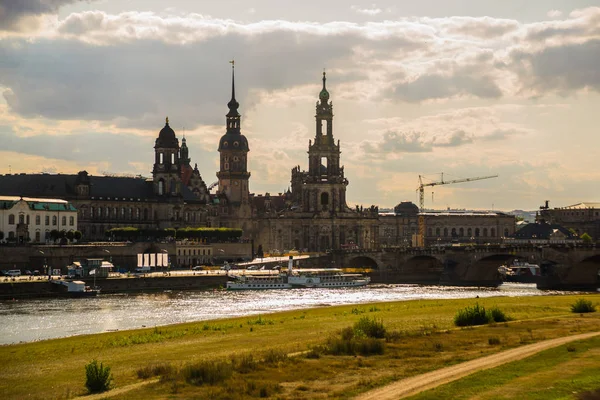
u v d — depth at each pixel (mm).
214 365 80062
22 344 117188
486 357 81938
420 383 70750
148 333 123688
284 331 116312
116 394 72312
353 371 77438
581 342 87625
